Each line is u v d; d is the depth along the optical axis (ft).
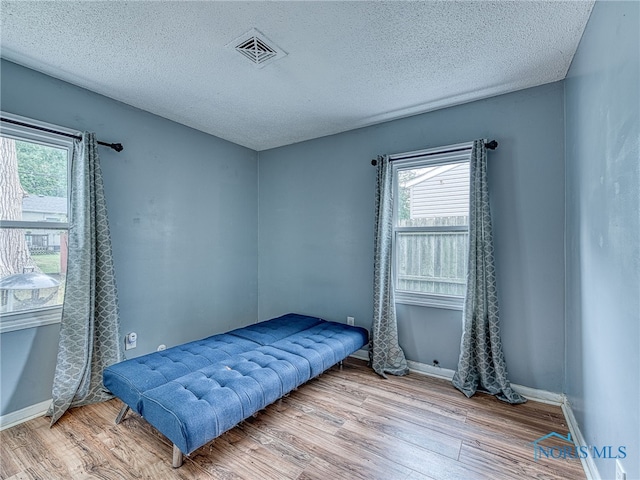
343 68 6.81
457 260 8.67
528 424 6.42
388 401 7.37
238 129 10.42
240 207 12.07
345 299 10.68
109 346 7.42
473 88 7.67
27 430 6.16
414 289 9.31
